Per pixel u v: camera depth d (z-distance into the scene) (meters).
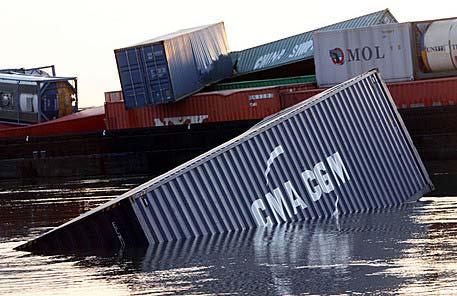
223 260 57.62
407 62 153.62
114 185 146.38
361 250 58.75
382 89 80.81
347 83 77.44
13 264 60.44
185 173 65.19
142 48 166.75
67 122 190.12
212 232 65.75
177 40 169.12
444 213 73.44
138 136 175.62
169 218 64.19
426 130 149.75
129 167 176.75
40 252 65.25
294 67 186.50
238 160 67.62
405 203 79.19
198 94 170.50
